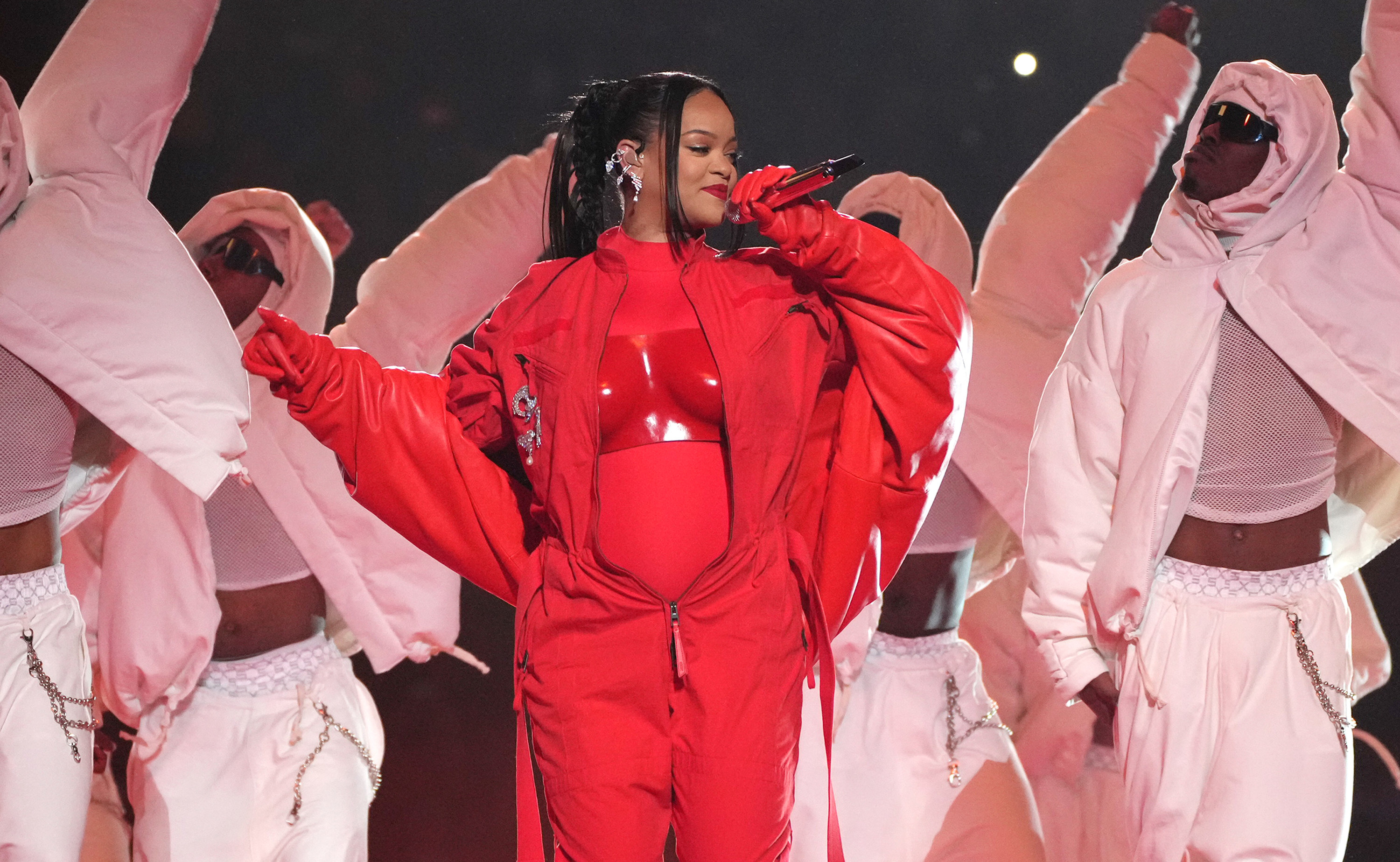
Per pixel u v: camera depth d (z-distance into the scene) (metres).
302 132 24.77
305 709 14.87
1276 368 12.06
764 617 9.84
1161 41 16.58
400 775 23.38
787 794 10.04
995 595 17.52
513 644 24.03
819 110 24.33
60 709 12.02
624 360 9.85
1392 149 12.04
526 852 10.34
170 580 14.45
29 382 11.88
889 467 10.52
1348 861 21.14
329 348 10.66
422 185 24.88
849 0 24.06
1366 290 11.88
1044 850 15.12
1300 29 22.77
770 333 9.96
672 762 10.00
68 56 12.81
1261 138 12.05
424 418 10.80
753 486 9.84
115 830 16.19
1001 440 15.77
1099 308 12.83
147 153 12.94
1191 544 12.29
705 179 9.99
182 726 14.71
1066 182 16.48
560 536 10.03
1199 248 12.45
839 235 9.72
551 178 10.84
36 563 12.21
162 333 11.78
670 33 24.38
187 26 13.17
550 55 24.55
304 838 14.25
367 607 15.34
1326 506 12.41
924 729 15.10
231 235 15.52
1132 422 12.34
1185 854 12.02
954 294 10.09
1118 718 12.51
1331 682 11.85
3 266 11.70
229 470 11.88
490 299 16.52
